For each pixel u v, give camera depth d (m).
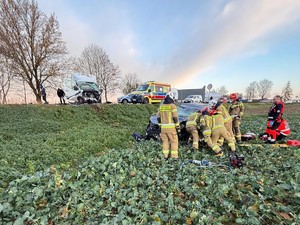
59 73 28.83
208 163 5.41
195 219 3.02
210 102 9.03
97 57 45.81
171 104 6.02
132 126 15.08
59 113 15.52
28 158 6.21
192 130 6.97
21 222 2.87
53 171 5.39
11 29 25.67
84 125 14.13
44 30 27.61
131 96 23.56
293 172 4.44
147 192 3.87
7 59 25.62
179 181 4.29
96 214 3.21
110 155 6.14
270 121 7.82
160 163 5.75
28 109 14.88
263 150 6.53
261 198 3.48
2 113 13.54
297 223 2.76
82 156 7.17
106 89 47.53
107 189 3.85
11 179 4.68
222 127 6.22
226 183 4.02
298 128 10.46
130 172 4.83
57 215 3.19
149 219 3.04
